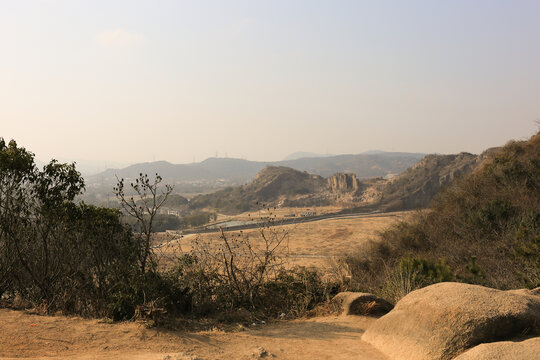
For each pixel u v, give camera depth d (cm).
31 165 748
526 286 938
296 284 898
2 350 427
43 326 522
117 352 461
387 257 2212
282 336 622
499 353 386
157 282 677
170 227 10444
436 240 2139
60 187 779
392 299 892
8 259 712
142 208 788
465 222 1953
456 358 419
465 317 480
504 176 2256
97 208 806
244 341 576
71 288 695
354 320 742
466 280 976
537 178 2077
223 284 821
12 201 721
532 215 1587
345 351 544
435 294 552
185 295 742
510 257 1091
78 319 583
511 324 466
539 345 385
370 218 10938
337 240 7119
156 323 582
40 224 752
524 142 2886
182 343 522
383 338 561
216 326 658
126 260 750
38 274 730
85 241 759
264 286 886
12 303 665
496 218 1789
